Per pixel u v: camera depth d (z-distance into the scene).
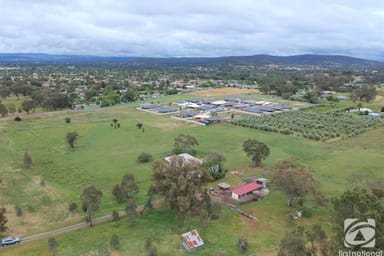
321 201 47.50
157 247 37.06
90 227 43.47
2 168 66.75
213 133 95.12
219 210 46.72
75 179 61.25
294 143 83.88
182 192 43.59
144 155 70.19
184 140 73.62
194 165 46.66
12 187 57.12
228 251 36.41
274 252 36.16
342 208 28.61
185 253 36.00
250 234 40.50
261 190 54.34
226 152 76.19
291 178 45.72
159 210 47.97
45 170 65.94
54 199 52.50
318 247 31.48
